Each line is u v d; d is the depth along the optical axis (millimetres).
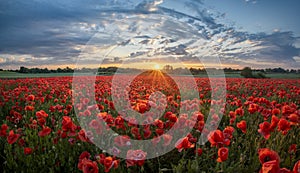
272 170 1871
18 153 3482
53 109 5570
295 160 3395
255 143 3680
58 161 3467
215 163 3316
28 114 5750
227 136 3262
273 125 3115
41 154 3508
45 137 3893
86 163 2408
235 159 3617
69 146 3818
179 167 2994
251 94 11125
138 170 3371
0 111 6691
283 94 8195
